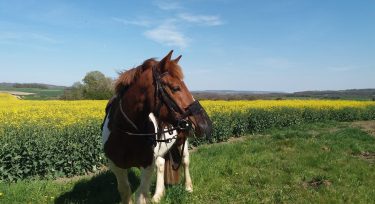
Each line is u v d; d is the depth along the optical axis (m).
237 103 24.50
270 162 9.55
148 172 4.84
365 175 8.34
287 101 29.25
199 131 4.17
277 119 19.30
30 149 8.49
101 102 24.25
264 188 7.31
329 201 6.43
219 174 8.28
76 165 9.13
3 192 6.48
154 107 4.29
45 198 6.40
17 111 15.47
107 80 38.62
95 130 10.08
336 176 8.06
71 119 12.50
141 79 4.44
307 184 7.71
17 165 8.23
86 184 7.31
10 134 8.84
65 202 6.27
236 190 7.07
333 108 25.08
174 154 6.62
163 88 4.23
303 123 21.11
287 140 12.88
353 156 10.88
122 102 4.70
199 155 10.50
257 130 17.56
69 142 9.15
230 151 11.26
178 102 4.18
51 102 24.22
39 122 11.98
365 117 25.91
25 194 6.45
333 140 13.27
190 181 7.13
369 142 13.51
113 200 6.47
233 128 16.42
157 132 4.75
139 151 4.73
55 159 8.80
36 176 8.55
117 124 4.77
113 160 5.00
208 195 6.84
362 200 6.51
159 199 6.26
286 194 6.86
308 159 9.77
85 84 39.41
